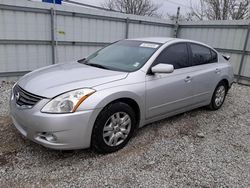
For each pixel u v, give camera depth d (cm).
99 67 351
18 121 285
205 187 254
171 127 401
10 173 258
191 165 292
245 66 812
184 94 395
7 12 609
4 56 633
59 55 734
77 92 270
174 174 273
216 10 1711
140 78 326
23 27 646
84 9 748
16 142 318
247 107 553
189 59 413
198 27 939
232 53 842
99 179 257
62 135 259
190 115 467
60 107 259
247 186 260
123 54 378
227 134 393
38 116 258
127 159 296
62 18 712
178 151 324
